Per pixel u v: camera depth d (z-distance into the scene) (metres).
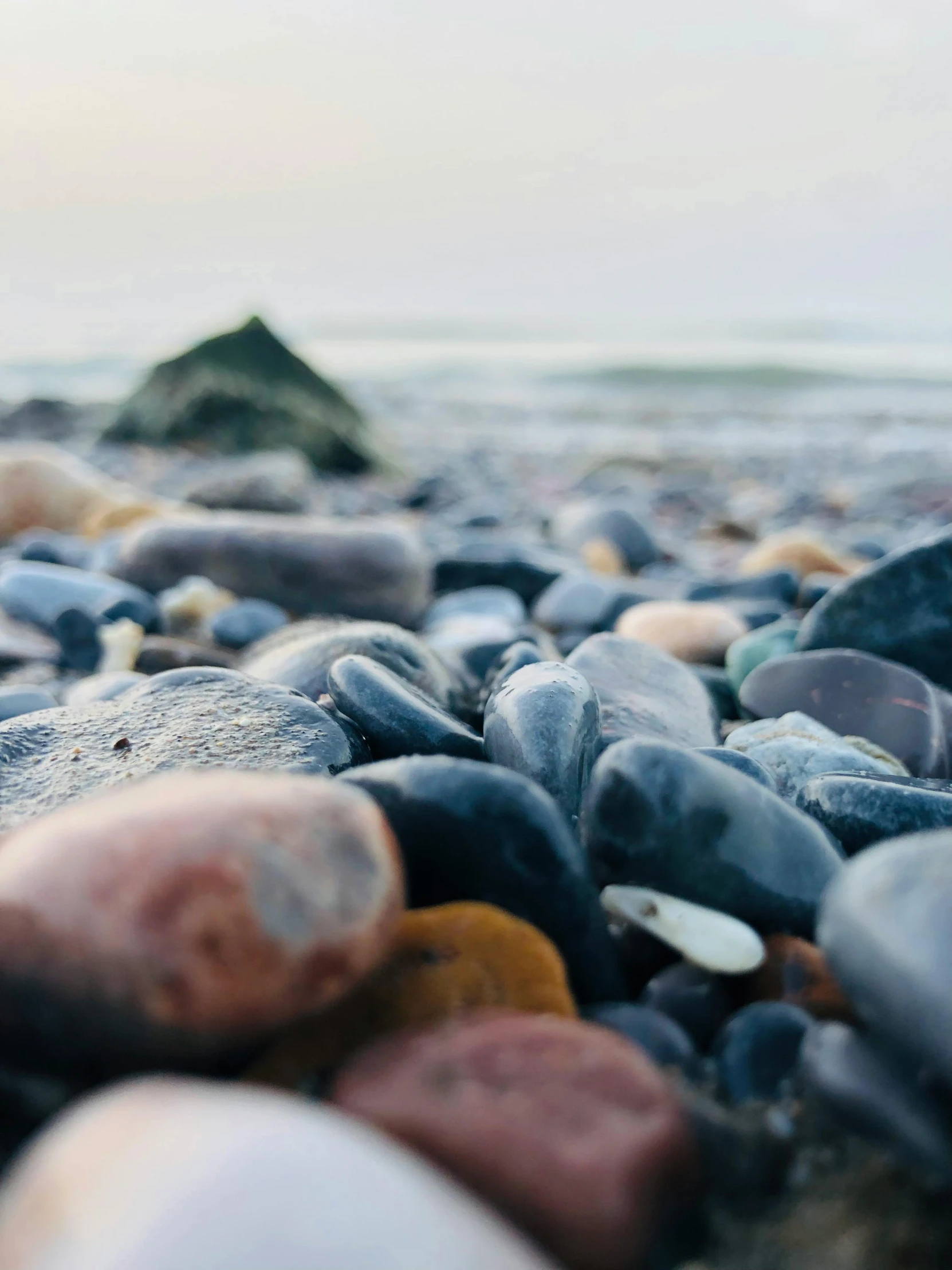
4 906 0.19
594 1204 0.17
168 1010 0.19
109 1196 0.15
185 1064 0.19
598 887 0.24
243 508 0.83
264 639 0.44
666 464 1.55
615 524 0.79
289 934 0.19
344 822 0.21
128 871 0.19
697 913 0.23
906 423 2.21
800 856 0.24
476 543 0.67
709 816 0.23
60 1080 0.20
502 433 2.09
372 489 1.29
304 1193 0.15
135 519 0.73
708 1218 0.19
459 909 0.22
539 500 1.22
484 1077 0.19
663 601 0.52
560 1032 0.20
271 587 0.50
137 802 0.20
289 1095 0.20
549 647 0.43
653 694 0.36
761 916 0.24
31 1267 0.15
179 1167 0.15
